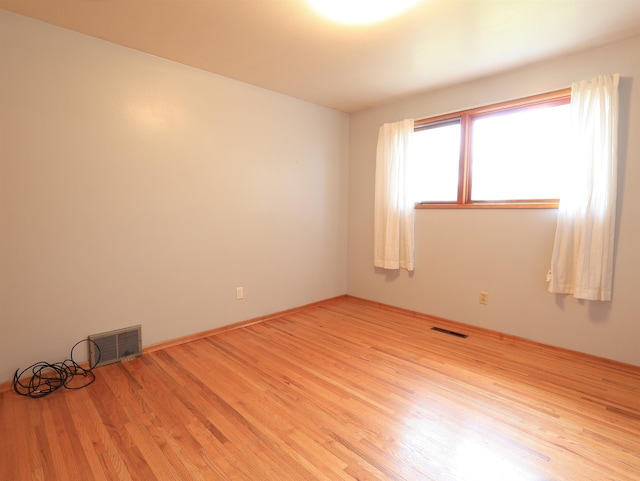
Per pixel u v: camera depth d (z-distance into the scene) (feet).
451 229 10.94
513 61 8.79
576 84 8.15
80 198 7.72
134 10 6.57
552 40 7.68
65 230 7.57
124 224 8.38
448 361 8.50
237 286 10.73
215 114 9.80
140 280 8.73
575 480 4.81
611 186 7.82
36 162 7.13
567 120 8.79
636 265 7.82
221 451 5.32
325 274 13.50
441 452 5.33
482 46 7.95
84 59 7.57
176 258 9.33
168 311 9.27
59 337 7.63
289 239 12.08
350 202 13.97
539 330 9.32
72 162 7.56
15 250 7.00
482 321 10.41
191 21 6.96
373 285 13.34
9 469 4.92
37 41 6.99
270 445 5.45
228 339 9.88
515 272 9.66
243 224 10.73
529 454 5.30
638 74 7.58
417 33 7.35
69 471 4.90
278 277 11.87
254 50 8.21
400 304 12.45
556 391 7.10
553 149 9.07
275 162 11.41
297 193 12.17
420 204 11.69
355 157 13.62
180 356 8.71
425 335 10.27
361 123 13.30
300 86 10.66
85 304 7.93
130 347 8.61
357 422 6.06
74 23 7.09
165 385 7.25
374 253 12.89
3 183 6.81
